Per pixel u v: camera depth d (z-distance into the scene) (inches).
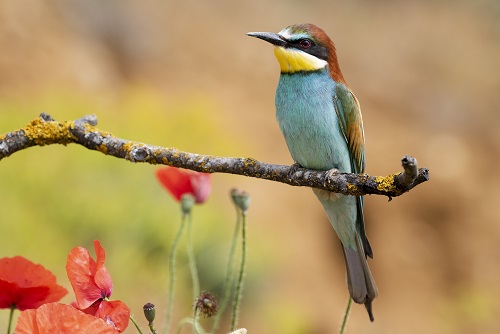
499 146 679.7
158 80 562.9
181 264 346.3
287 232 480.1
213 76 593.6
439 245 568.4
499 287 549.3
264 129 562.9
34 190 357.1
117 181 368.5
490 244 578.9
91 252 349.1
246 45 636.7
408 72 730.8
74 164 371.2
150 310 105.4
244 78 606.2
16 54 500.1
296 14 715.4
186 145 466.9
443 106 704.4
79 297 103.6
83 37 545.6
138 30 582.9
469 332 529.7
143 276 338.3
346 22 745.6
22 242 341.1
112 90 521.7
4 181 354.3
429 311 527.8
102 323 92.7
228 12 658.2
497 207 610.2
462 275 559.8
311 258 481.1
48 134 132.2
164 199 367.2
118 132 446.9
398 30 774.5
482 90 742.5
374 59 729.0
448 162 636.1
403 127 669.3
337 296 475.5
